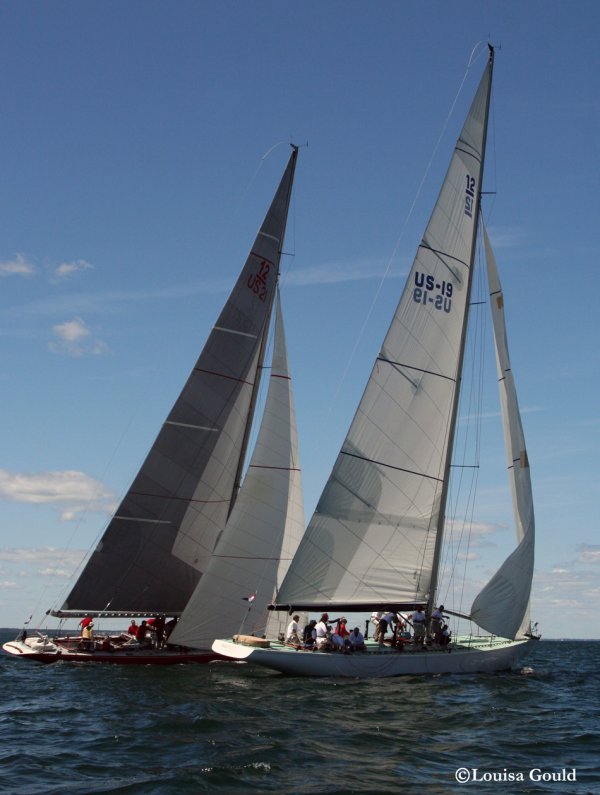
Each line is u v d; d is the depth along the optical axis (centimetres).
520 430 3050
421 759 1694
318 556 2856
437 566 2969
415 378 2992
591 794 1489
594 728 2084
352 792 1433
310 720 2002
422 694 2403
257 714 2062
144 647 3291
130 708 2172
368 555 2895
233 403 3550
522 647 3067
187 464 3466
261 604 3241
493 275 3164
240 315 3566
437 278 3050
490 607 2889
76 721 2019
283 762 1616
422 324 3012
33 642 3300
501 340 3112
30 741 1798
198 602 3192
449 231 3086
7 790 1418
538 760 1736
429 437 3000
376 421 2930
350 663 2647
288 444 3366
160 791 1413
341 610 2866
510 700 2434
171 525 3450
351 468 2895
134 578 3400
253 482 3278
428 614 2923
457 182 3102
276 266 3678
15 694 2453
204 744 1745
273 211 3669
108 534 3356
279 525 3306
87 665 3136
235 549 3231
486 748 1820
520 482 3019
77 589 3319
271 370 3378
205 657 3225
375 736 1864
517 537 2984
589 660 6612
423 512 2964
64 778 1496
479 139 3177
